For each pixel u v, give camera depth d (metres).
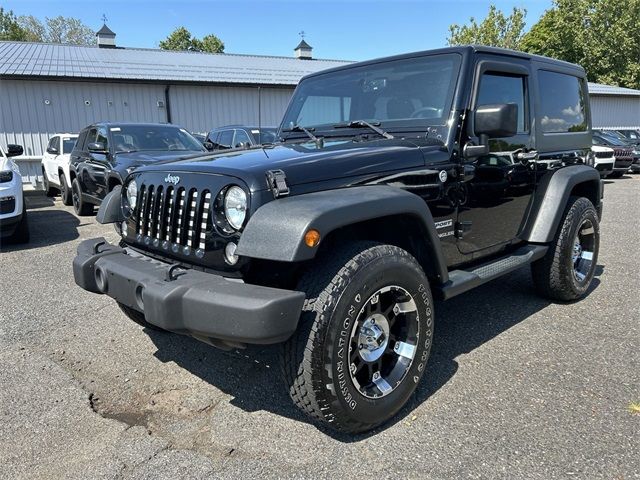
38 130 16.00
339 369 2.26
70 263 6.00
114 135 8.27
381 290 2.40
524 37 37.47
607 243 6.73
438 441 2.39
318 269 2.33
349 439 2.44
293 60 25.62
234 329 2.05
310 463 2.26
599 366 3.13
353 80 3.58
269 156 2.64
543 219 3.88
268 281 2.38
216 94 18.33
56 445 2.44
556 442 2.36
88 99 16.55
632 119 28.70
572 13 33.44
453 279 2.99
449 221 3.07
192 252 2.47
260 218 2.17
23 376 3.15
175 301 2.17
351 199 2.28
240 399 2.86
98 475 2.20
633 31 32.28
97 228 8.38
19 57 18.11
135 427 2.58
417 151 2.85
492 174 3.37
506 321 3.91
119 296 2.54
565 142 4.29
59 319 4.12
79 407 2.79
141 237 2.88
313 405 2.28
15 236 7.05
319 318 2.21
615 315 4.00
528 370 3.09
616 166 16.25
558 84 4.22
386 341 2.57
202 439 2.47
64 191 11.35
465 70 3.10
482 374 3.05
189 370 3.22
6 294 4.80
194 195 2.47
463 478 2.13
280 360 2.33
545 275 4.12
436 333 3.71
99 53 21.20
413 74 3.28
